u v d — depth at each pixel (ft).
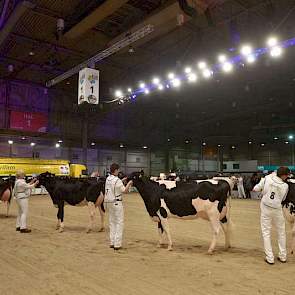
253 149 139.44
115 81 91.09
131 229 28.84
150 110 117.70
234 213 40.93
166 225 20.58
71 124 102.01
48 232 27.22
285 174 16.90
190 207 19.80
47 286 13.76
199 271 15.78
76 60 75.61
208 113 117.60
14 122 88.99
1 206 49.88
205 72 55.67
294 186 18.84
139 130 118.32
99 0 47.32
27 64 77.82
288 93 91.09
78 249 20.68
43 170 81.15
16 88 90.99
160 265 16.88
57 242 22.91
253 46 55.52
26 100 92.53
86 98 50.90
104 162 115.34
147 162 127.65
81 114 103.55
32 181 28.60
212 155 141.38
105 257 18.61
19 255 19.17
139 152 125.90
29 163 79.30
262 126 116.88
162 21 50.78
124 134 114.11
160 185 21.02
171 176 37.55
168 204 20.35
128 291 13.16
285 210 18.94
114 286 13.74
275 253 19.30
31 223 32.65
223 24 55.57
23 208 27.35
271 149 134.31
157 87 74.95
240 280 14.42
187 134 128.47
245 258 18.20
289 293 12.85
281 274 15.23
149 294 12.84
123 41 55.67
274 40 45.24
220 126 127.95
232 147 144.05
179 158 132.77
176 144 129.80
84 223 32.60
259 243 22.34
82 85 51.52
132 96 81.56
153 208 20.99
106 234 26.17
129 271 15.85
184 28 57.72
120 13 51.78
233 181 20.67
